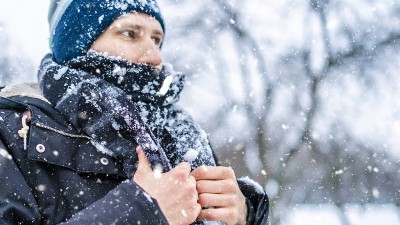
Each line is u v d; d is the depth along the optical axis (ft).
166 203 4.74
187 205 4.80
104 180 5.19
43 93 5.62
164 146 5.99
